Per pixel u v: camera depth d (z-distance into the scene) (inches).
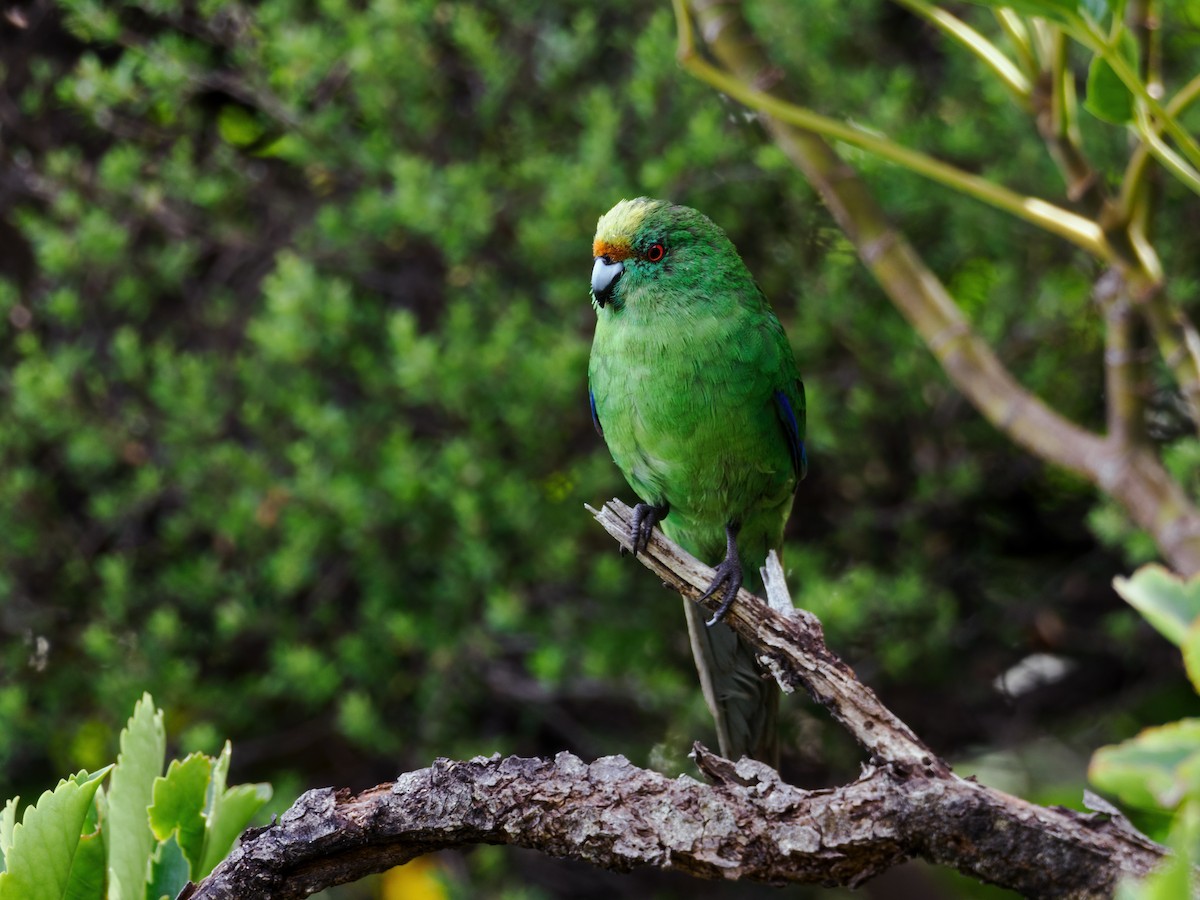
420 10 421.7
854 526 455.5
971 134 414.0
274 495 428.5
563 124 457.7
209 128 470.6
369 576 442.0
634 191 441.4
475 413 427.8
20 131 465.1
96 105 438.3
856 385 446.0
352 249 449.4
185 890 158.1
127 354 432.5
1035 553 478.0
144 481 433.1
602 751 457.7
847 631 416.5
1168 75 421.1
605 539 450.9
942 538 462.6
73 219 450.9
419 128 436.5
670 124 438.3
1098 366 443.2
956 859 148.1
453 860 458.0
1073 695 478.0
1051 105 246.4
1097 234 246.4
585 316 441.4
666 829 151.3
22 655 454.0
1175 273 422.9
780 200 450.6
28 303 482.3
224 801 165.6
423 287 468.8
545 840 154.4
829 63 441.4
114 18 419.8
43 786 473.7
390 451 427.5
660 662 445.1
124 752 166.2
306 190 476.1
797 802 150.2
